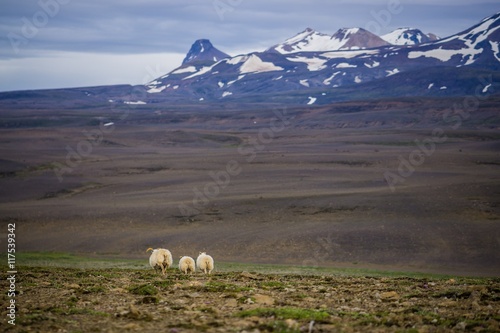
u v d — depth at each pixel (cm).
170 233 6084
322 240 5459
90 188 9612
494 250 4972
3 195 8938
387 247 5175
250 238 5700
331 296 1611
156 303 1455
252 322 1188
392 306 1438
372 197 7262
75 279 2052
